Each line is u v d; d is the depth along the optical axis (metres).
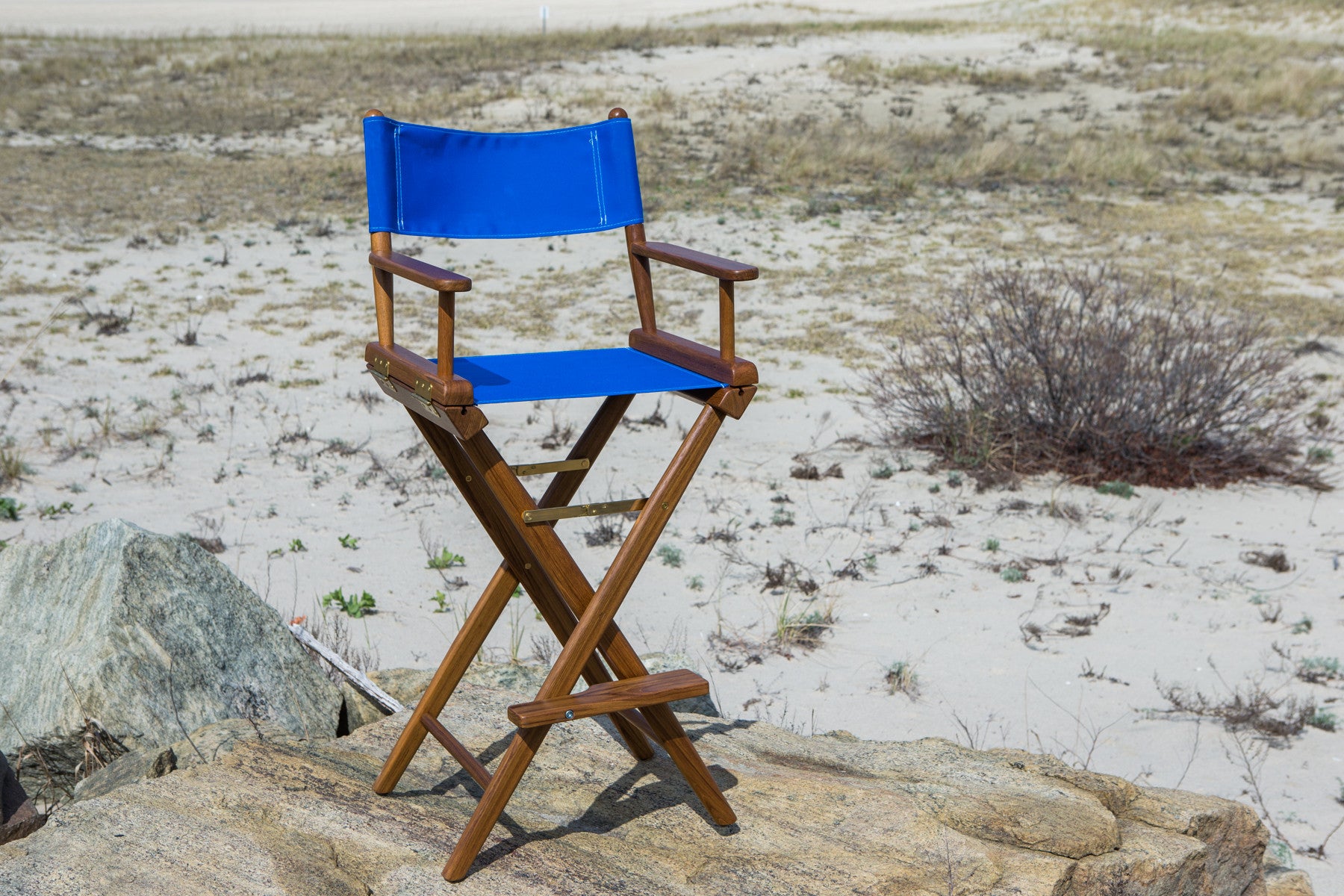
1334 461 9.53
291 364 11.96
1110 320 9.84
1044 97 27.27
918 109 26.31
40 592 3.96
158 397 10.82
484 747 2.89
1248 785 5.02
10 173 20.98
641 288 2.74
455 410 2.12
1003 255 16.42
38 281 14.70
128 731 3.34
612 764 2.80
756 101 26.72
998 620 6.74
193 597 3.75
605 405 2.50
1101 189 20.80
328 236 17.86
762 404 10.92
